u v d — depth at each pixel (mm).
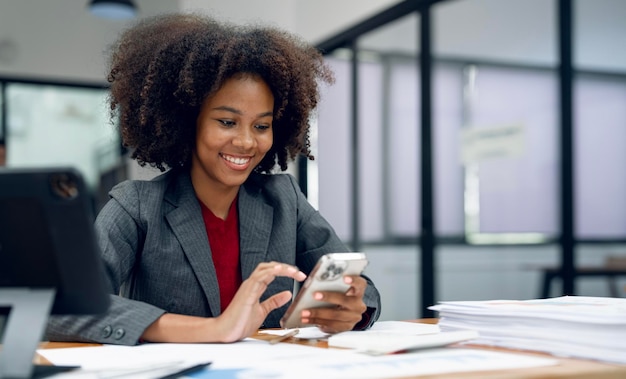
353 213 4074
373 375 751
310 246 1484
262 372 774
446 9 3562
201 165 1395
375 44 3938
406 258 3820
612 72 3230
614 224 3262
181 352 963
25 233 792
